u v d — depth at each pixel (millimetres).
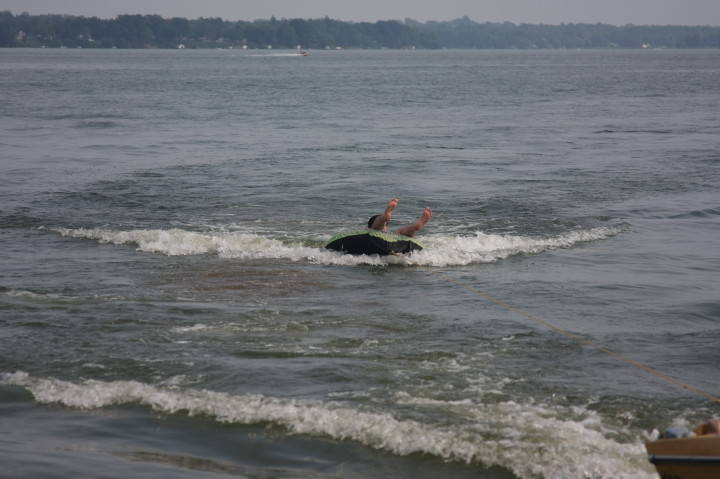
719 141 63188
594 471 12938
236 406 15305
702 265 26984
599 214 35156
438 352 18172
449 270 26141
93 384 16297
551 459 13312
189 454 13711
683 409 15242
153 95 126188
